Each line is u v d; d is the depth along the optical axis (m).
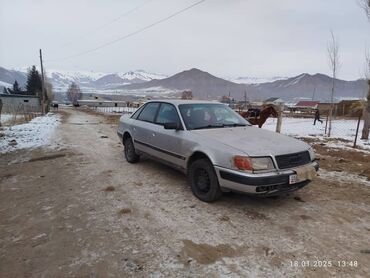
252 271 2.95
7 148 9.70
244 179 3.96
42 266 3.05
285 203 4.71
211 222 4.01
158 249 3.35
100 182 5.83
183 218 4.14
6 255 3.25
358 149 10.16
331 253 3.28
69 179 6.09
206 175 4.67
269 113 13.07
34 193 5.25
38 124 19.98
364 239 3.60
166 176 6.19
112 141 11.53
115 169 6.83
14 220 4.14
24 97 59.28
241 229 3.82
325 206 4.62
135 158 7.25
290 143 4.57
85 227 3.90
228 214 4.27
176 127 5.27
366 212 4.41
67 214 4.32
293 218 4.16
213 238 3.59
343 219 4.15
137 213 4.32
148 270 2.97
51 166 7.23
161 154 5.79
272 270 2.97
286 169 4.18
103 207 4.56
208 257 3.19
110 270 2.97
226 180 4.21
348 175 6.43
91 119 28.59
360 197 5.04
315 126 20.97
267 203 4.69
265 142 4.48
